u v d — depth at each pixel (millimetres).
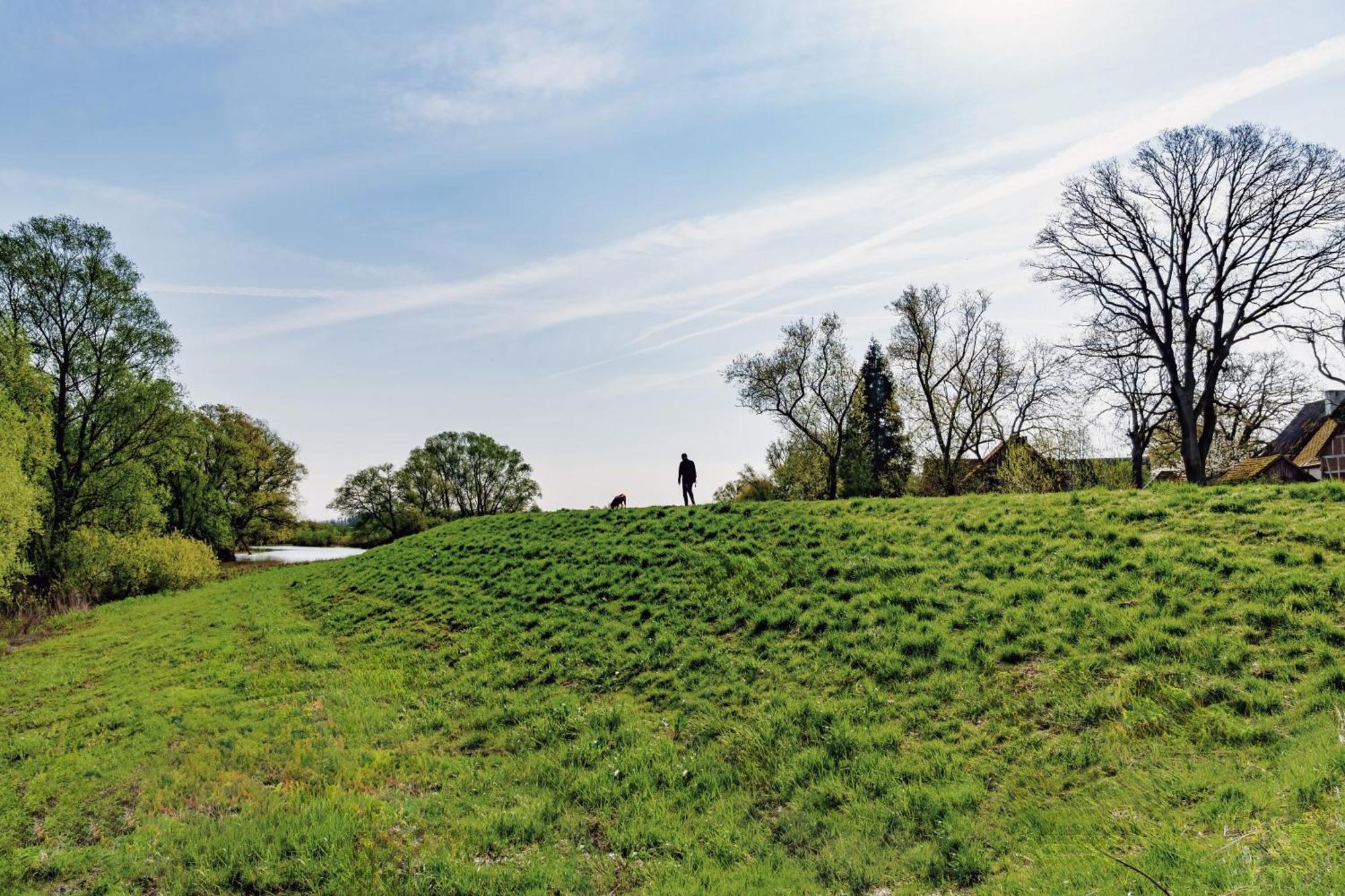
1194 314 36094
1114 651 11109
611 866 8359
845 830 8484
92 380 40844
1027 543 15922
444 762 11688
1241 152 34188
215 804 10375
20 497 31375
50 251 38906
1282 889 5258
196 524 66375
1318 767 7082
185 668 19312
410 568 28703
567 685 14734
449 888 7688
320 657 19266
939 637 12727
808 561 18016
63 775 11852
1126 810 7637
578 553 23672
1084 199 38375
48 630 30047
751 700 12352
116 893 7938
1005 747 9547
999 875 7145
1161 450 51844
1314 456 57938
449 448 109312
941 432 54688
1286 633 10422
